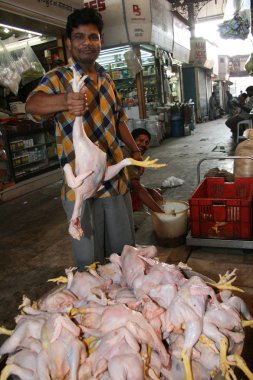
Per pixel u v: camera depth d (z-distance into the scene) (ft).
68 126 7.11
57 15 24.80
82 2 27.89
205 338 5.39
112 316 5.46
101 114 7.56
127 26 36.35
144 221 15.71
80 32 6.68
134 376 4.82
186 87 63.62
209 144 36.29
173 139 43.75
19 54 27.76
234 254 11.96
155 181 23.26
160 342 5.30
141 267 6.72
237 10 23.90
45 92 6.47
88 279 6.91
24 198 22.57
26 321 5.83
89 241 8.04
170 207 13.57
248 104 34.83
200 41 59.98
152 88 45.98
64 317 5.41
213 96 67.97
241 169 14.93
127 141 9.13
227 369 5.06
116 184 8.11
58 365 5.17
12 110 26.25
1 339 9.14
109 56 41.65
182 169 25.84
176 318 5.40
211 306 5.74
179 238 12.83
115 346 5.14
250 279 10.34
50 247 14.51
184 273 7.07
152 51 43.80
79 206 5.83
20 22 22.67
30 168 25.04
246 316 6.32
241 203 11.43
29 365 5.35
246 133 15.70
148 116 42.57
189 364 5.08
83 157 5.48
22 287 11.67
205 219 12.02
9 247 14.96
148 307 5.61
